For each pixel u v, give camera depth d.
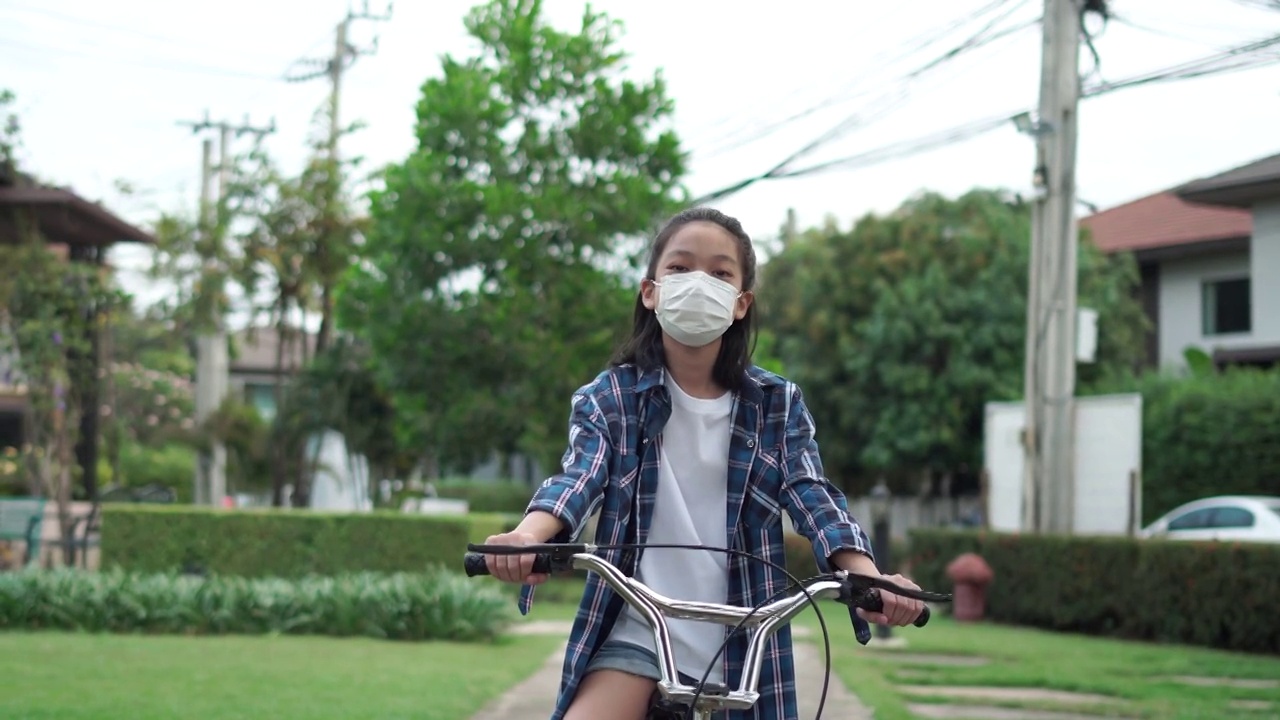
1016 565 15.48
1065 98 14.62
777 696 3.19
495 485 42.59
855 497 29.72
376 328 17.62
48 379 18.03
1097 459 15.13
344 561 14.63
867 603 2.95
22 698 7.46
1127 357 26.88
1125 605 13.88
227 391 27.86
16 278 18.14
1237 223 27.64
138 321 34.44
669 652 2.89
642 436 3.23
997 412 17.03
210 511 14.83
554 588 18.61
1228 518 17.45
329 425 21.98
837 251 28.56
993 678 9.89
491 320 17.08
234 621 11.98
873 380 27.23
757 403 3.31
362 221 23.53
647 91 17.84
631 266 17.69
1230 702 8.91
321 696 7.91
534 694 8.65
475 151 17.66
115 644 10.63
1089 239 27.52
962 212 28.00
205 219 24.02
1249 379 22.25
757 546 3.26
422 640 11.94
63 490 18.12
